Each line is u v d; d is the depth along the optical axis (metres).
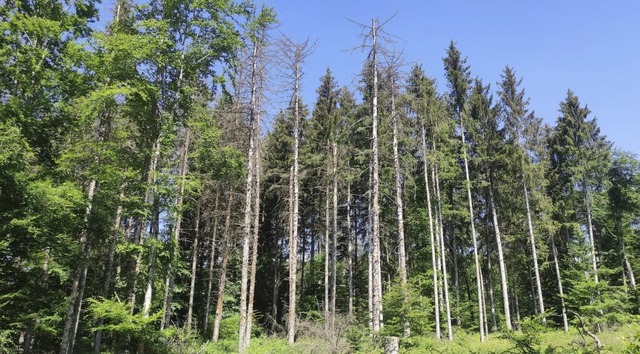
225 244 26.48
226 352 19.97
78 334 18.33
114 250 13.27
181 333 13.38
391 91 19.28
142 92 12.95
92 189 14.45
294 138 24.16
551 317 34.28
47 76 13.33
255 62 19.61
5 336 11.52
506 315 26.78
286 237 33.97
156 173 12.78
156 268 13.52
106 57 12.60
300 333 23.38
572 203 34.19
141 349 11.25
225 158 15.30
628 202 35.44
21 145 11.36
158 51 13.52
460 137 30.62
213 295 31.14
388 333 13.83
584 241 34.12
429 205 26.08
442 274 29.16
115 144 13.25
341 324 17.22
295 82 22.67
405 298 16.53
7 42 12.62
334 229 28.44
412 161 24.59
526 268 38.31
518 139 29.14
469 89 29.72
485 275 40.91
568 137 33.25
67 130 13.96
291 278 23.16
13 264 12.02
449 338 24.30
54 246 12.39
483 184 28.89
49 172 13.27
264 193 30.20
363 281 34.88
